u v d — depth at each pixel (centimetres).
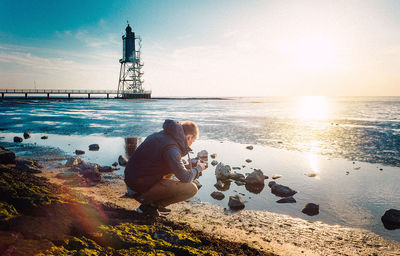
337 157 825
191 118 2391
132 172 264
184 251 200
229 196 490
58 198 269
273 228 355
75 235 206
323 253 289
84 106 5022
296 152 907
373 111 3797
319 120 2188
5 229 186
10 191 251
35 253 157
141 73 11094
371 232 348
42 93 8981
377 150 930
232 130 1515
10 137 1238
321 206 439
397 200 463
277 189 511
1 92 7875
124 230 226
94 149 939
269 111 3788
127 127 1634
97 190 497
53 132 1408
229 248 239
